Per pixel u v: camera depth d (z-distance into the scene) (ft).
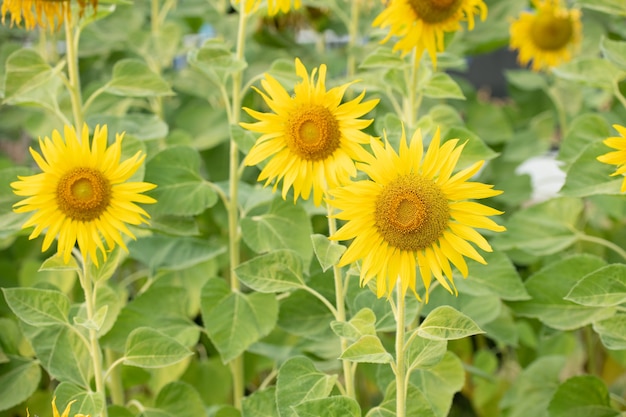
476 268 6.03
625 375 7.59
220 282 6.04
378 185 4.84
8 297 5.40
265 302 6.01
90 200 5.15
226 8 9.43
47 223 5.17
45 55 8.04
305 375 5.37
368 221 4.85
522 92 9.56
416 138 4.86
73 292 7.18
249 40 8.66
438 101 8.25
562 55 8.36
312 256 6.07
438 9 5.74
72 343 5.80
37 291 5.43
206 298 5.99
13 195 5.88
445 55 6.29
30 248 7.71
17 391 5.94
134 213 5.27
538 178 10.22
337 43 10.08
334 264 5.11
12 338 6.11
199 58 5.89
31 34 9.09
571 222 6.43
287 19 8.85
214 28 8.34
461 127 6.29
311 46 8.96
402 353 4.99
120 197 5.21
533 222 6.49
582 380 6.06
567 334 7.31
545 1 8.31
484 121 8.66
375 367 6.28
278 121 5.15
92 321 5.25
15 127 9.29
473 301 6.29
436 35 5.89
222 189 6.43
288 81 6.07
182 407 5.94
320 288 6.00
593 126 6.31
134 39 7.93
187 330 6.19
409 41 5.82
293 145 5.13
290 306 6.08
